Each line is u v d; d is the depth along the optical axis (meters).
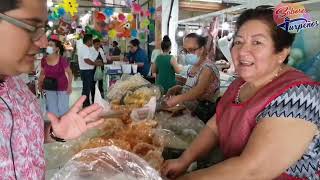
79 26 9.19
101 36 7.86
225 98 1.31
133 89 1.96
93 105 1.01
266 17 1.05
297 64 1.79
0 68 0.67
